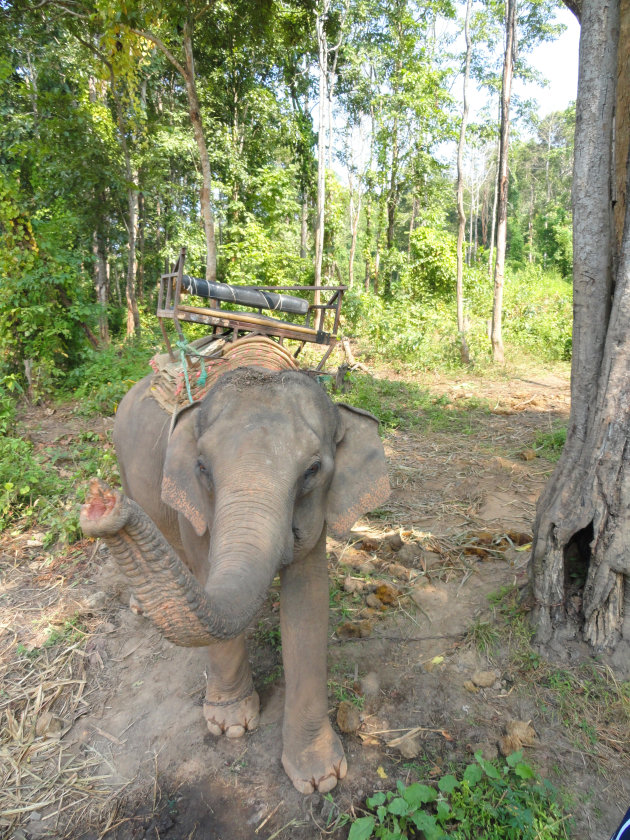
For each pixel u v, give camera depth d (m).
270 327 2.61
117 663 3.05
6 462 5.02
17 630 3.35
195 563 2.33
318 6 15.27
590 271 2.60
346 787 2.25
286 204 17.31
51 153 12.18
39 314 8.41
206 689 2.74
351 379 8.95
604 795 2.14
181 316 2.51
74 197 13.02
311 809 2.18
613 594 2.58
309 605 2.22
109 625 3.33
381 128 20.28
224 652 2.41
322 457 1.87
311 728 2.25
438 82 18.64
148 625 3.32
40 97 11.89
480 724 2.47
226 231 16.92
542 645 2.76
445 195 23.69
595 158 2.54
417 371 10.89
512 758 2.17
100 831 2.17
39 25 12.00
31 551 4.23
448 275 17.30
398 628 3.12
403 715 2.56
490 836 1.99
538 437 6.13
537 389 9.06
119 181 12.79
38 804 2.28
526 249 39.91
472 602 3.26
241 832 2.12
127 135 14.18
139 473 3.07
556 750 2.32
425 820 1.98
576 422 2.70
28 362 8.17
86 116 12.17
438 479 5.21
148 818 2.20
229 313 2.56
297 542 1.90
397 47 19.23
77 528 4.24
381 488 2.17
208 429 1.81
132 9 7.76
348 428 2.23
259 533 1.50
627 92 2.56
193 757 2.43
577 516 2.61
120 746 2.53
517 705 2.54
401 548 3.92
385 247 21.95
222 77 17.72
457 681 2.71
